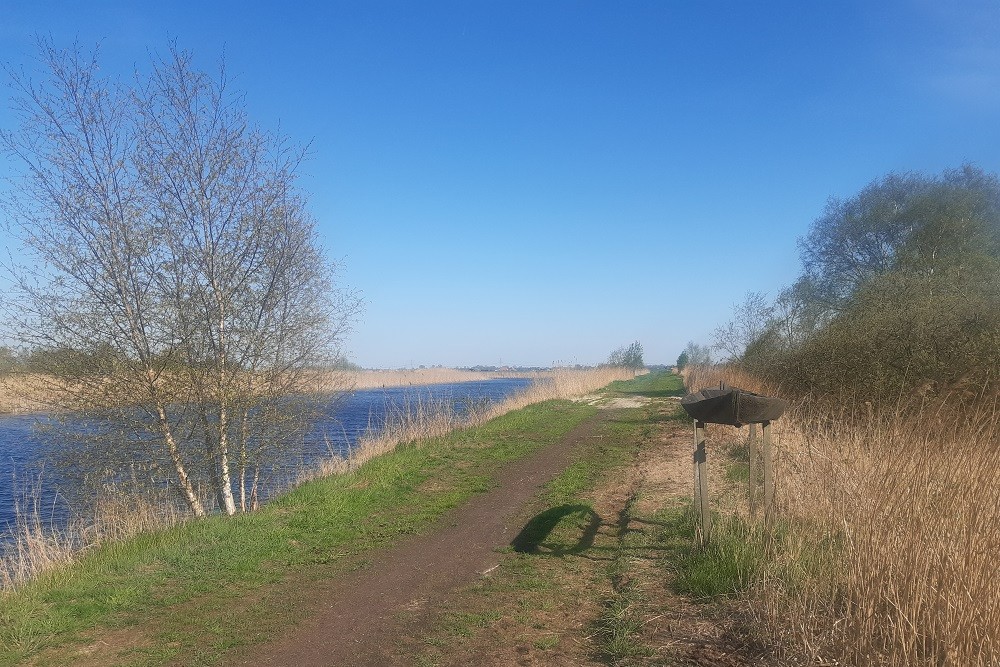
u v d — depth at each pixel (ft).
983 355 32.01
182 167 35.91
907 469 16.47
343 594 20.44
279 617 18.53
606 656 15.06
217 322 36.76
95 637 17.31
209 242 36.86
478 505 32.50
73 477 34.17
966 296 38.68
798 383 48.52
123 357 34.40
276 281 38.14
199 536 26.68
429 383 209.67
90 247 34.14
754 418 20.62
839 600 15.88
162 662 15.74
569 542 25.27
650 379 200.44
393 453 46.21
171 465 35.63
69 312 33.78
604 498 32.53
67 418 33.73
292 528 28.40
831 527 18.66
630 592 18.60
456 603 19.22
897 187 82.33
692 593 18.22
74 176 33.81
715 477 33.42
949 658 12.15
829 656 13.58
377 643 16.55
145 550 25.05
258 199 37.88
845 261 87.51
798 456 24.98
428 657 15.53
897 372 36.14
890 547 14.40
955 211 74.18
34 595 20.08
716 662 14.23
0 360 33.12
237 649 16.39
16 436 63.05
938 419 18.03
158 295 35.50
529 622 17.43
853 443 21.43
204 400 35.86
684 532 24.00
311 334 39.47
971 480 14.99
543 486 36.11
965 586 12.62
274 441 38.50
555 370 122.31
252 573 22.50
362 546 25.90
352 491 34.42
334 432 74.43
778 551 18.53
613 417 71.20
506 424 61.00
